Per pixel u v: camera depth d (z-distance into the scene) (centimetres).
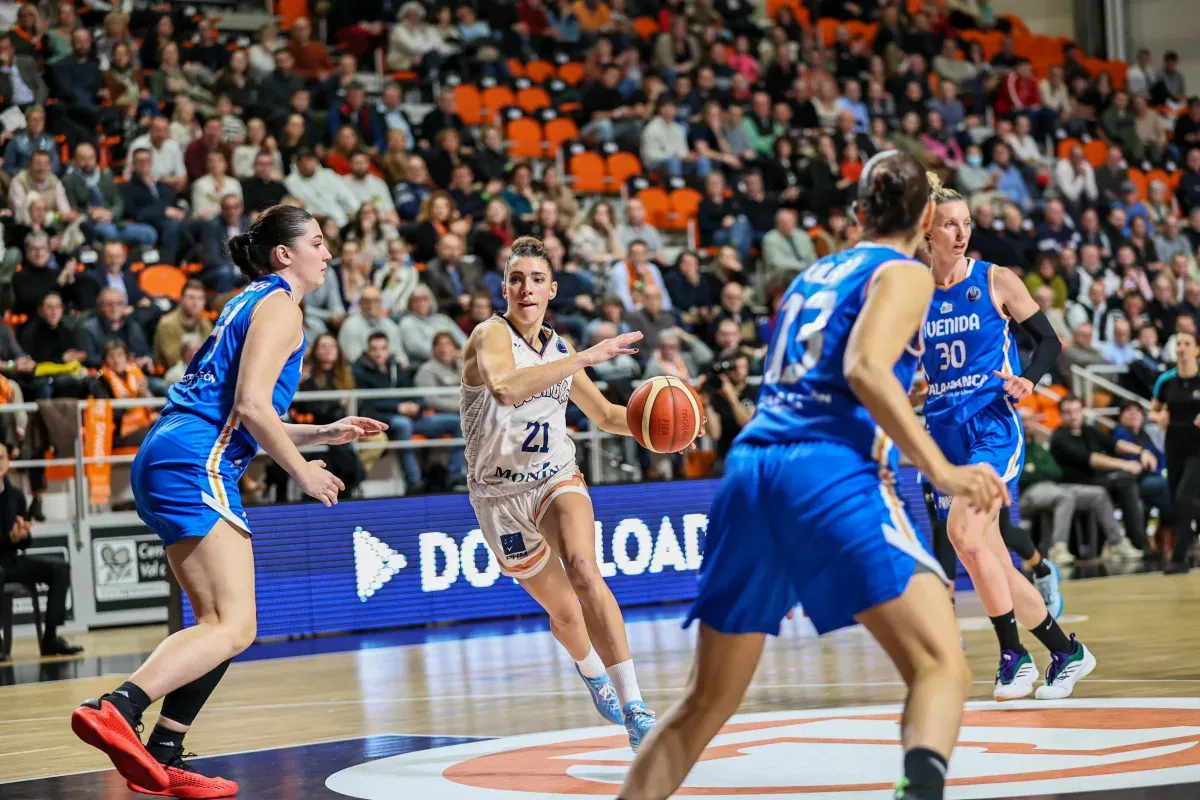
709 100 4094
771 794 854
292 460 973
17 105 3164
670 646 1883
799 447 677
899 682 1401
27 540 2233
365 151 3434
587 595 1059
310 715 1411
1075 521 3127
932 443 639
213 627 974
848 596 657
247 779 1027
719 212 3741
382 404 2661
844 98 4419
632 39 4294
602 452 2792
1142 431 3281
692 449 2814
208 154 3119
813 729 1122
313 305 2842
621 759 1032
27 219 2823
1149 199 4625
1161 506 3219
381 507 2419
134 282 2823
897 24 4897
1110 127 4941
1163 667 1404
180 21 3728
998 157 4391
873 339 650
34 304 2716
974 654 1596
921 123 4488
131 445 2634
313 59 3778
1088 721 1092
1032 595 1230
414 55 3981
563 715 1313
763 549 684
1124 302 3822
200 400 999
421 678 1700
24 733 1380
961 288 1317
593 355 1014
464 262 3056
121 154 3278
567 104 4084
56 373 2592
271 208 1054
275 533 2302
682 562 2658
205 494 980
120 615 2639
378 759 1092
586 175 3859
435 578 2470
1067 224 4162
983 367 1315
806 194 3844
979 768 913
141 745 932
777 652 1753
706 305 3372
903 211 709
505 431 1111
